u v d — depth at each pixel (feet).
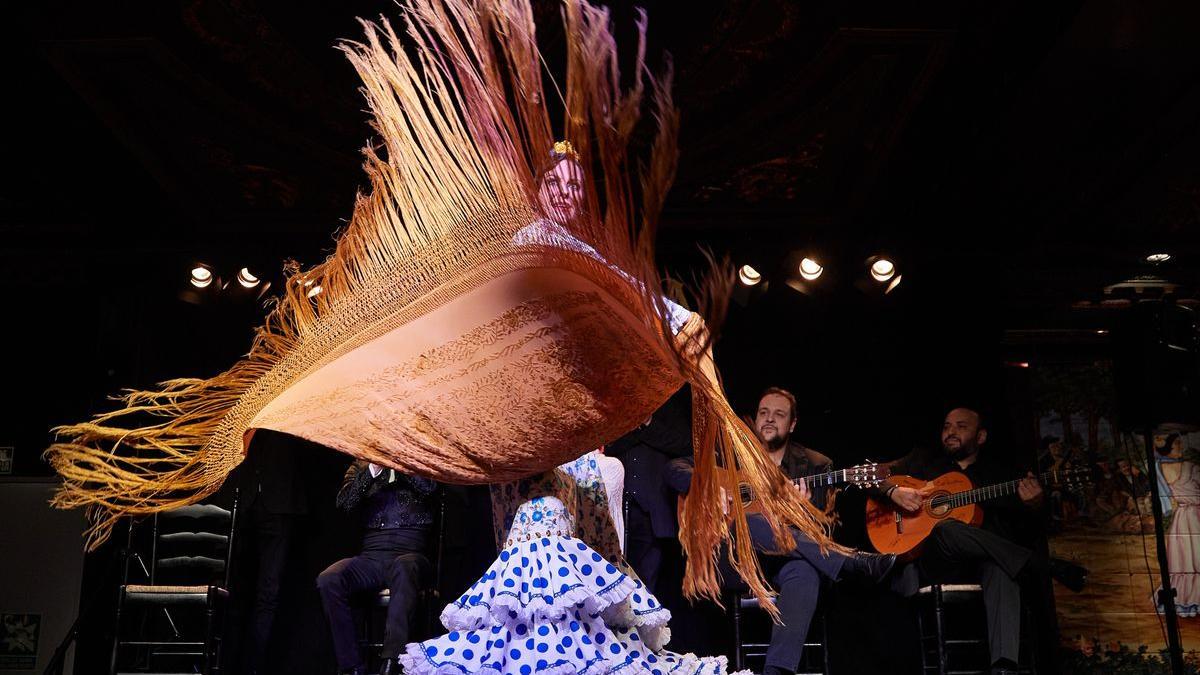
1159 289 23.53
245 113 19.72
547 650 6.90
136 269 23.73
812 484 18.89
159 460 6.88
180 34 17.80
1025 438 22.59
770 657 16.39
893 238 23.56
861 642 21.15
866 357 23.36
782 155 21.25
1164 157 20.25
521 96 5.73
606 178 5.42
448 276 6.59
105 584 19.60
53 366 23.00
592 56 5.26
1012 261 23.62
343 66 18.54
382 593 16.80
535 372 6.80
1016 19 17.07
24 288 23.45
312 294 7.02
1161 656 21.02
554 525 7.44
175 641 19.30
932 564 18.29
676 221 23.53
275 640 21.79
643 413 6.95
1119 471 22.16
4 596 21.15
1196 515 21.72
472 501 21.67
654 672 7.17
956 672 18.61
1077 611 21.27
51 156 20.94
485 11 5.71
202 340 23.25
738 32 17.92
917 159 21.25
